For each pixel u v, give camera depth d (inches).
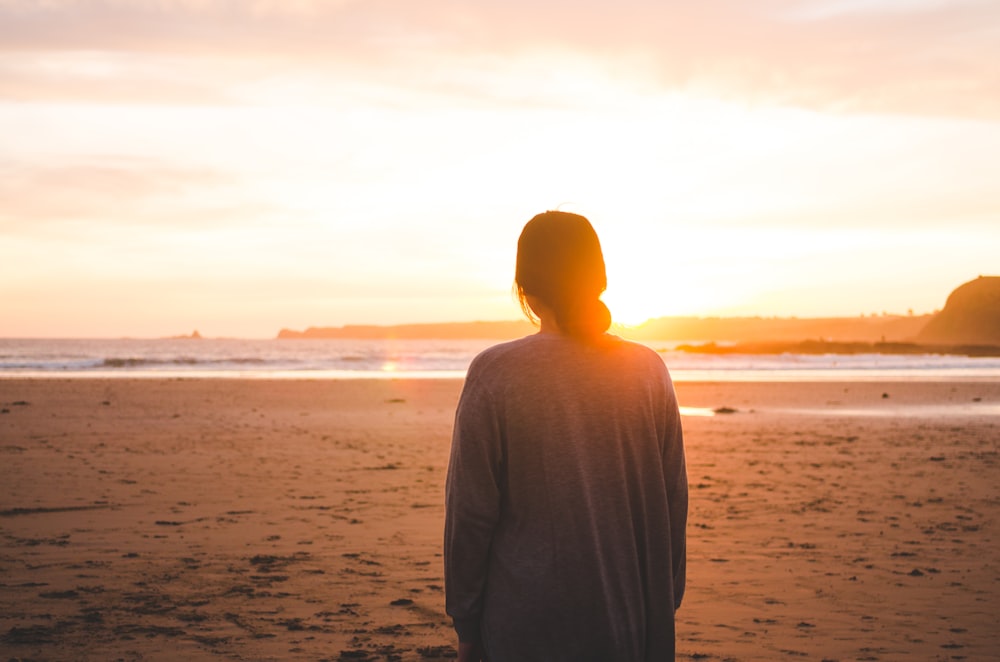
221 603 187.5
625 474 73.6
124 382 1200.2
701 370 1936.5
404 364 2182.6
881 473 408.2
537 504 71.7
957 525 283.6
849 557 237.1
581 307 74.4
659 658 73.9
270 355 3142.2
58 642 160.4
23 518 283.0
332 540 253.6
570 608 70.1
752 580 212.5
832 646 162.9
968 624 177.0
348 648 159.2
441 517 290.4
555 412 72.4
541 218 76.8
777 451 496.1
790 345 5157.5
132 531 263.9
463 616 74.1
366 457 455.5
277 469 406.3
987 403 914.7
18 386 1082.1
